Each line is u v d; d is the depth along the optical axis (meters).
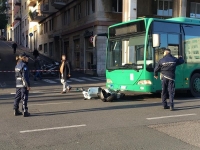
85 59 29.70
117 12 27.12
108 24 26.72
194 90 12.45
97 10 26.41
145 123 7.36
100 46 26.36
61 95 13.54
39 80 21.80
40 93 14.54
